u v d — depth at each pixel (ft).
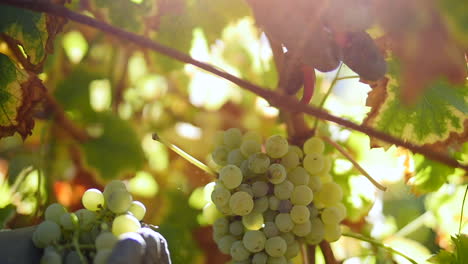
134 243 1.94
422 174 2.90
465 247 2.68
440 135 2.62
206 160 3.42
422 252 3.16
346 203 2.93
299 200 2.43
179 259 3.07
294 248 2.47
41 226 2.12
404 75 1.35
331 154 2.96
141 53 3.45
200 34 3.14
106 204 2.24
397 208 4.00
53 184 3.22
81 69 3.46
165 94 3.59
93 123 3.34
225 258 3.11
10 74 2.64
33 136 3.32
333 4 1.95
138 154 3.32
